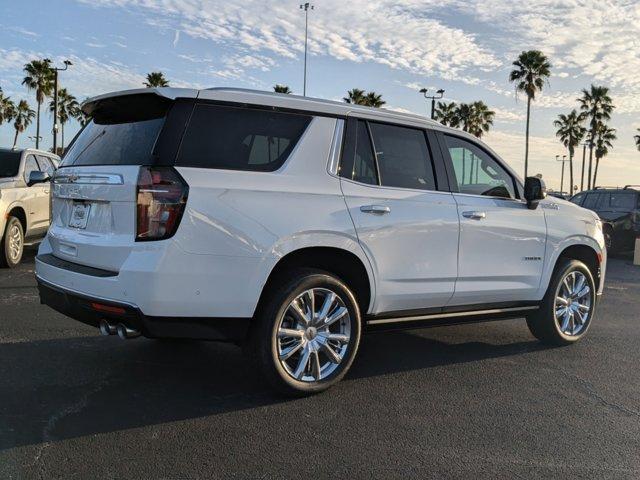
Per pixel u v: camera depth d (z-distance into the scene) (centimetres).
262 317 395
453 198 488
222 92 388
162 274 353
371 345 572
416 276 459
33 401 395
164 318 360
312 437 357
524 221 534
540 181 527
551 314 568
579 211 596
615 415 409
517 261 530
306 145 414
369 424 379
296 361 421
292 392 411
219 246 367
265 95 406
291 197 396
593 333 649
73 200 421
